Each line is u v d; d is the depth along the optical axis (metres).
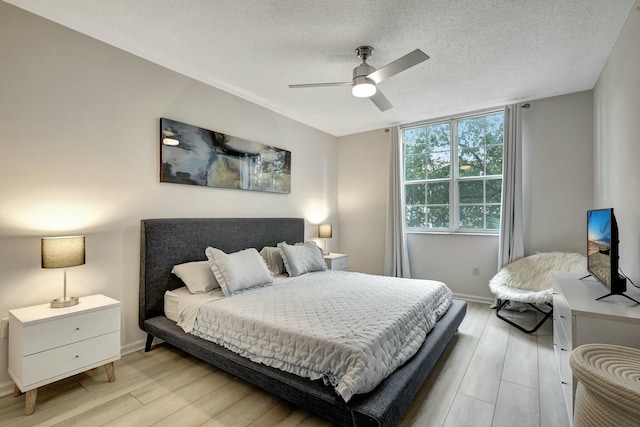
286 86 3.33
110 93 2.50
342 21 2.21
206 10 2.09
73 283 2.30
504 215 3.77
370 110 4.11
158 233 2.70
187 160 3.01
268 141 4.00
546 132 3.66
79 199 2.33
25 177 2.08
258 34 2.38
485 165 4.13
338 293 2.63
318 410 1.55
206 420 1.74
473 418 1.75
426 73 3.04
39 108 2.13
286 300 2.41
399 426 1.68
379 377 1.57
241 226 3.46
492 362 2.40
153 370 2.30
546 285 3.25
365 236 5.11
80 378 2.18
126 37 2.42
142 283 2.63
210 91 3.27
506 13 2.12
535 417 1.75
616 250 1.80
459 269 4.26
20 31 2.05
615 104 2.52
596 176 3.25
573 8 2.07
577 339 1.64
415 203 4.69
